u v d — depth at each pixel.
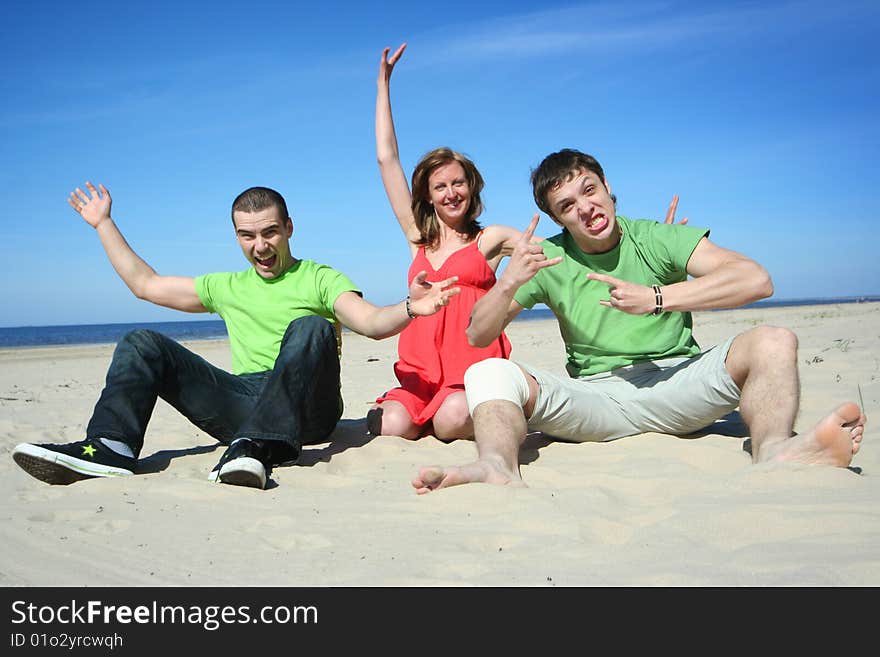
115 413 3.39
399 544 2.26
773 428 2.95
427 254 4.38
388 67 4.68
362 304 3.67
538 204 3.60
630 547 2.12
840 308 27.89
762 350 3.09
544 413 3.44
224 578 2.05
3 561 2.20
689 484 2.78
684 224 3.63
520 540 2.25
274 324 3.97
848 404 2.66
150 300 4.09
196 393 3.71
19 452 3.12
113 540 2.41
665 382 3.55
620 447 3.52
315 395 3.77
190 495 2.96
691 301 3.10
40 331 70.12
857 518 2.17
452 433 4.04
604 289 3.66
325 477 3.27
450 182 4.18
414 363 4.28
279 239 3.87
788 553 1.97
